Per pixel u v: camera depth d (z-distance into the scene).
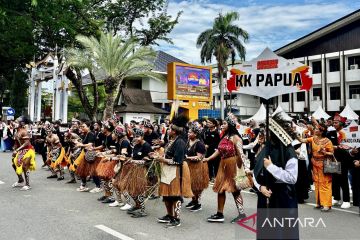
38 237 5.34
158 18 32.81
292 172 3.56
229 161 6.17
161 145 8.03
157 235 5.52
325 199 7.21
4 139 19.25
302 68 5.05
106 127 8.39
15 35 23.31
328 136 7.91
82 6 24.72
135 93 33.91
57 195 8.48
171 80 25.39
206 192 9.17
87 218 6.47
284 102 37.69
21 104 32.78
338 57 33.94
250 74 5.40
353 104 32.91
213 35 36.56
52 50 26.53
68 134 10.92
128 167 6.82
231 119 6.26
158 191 6.08
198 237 5.44
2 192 8.74
